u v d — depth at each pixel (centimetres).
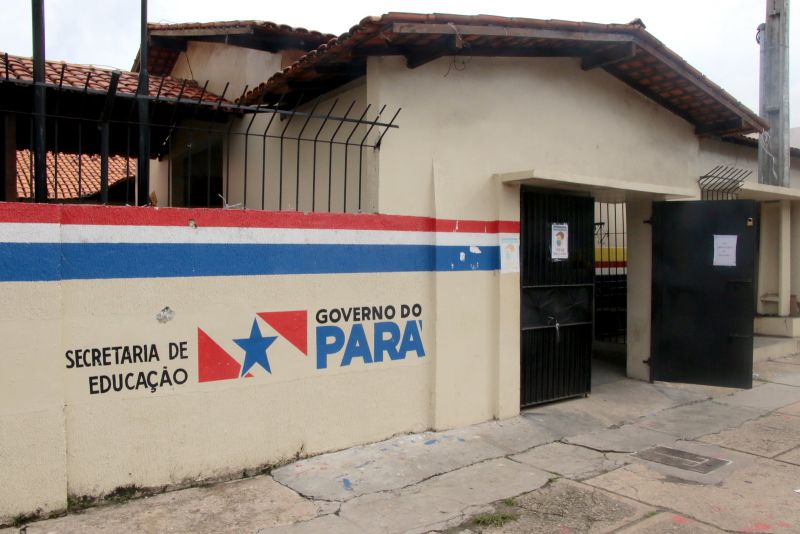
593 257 680
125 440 404
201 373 430
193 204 954
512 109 599
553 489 441
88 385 390
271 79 617
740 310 686
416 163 534
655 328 740
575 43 586
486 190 578
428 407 548
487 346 582
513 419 592
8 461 364
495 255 584
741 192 880
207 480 435
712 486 449
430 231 545
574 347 667
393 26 463
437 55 510
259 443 456
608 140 686
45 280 373
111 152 920
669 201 726
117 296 398
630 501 422
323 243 482
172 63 1133
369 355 509
